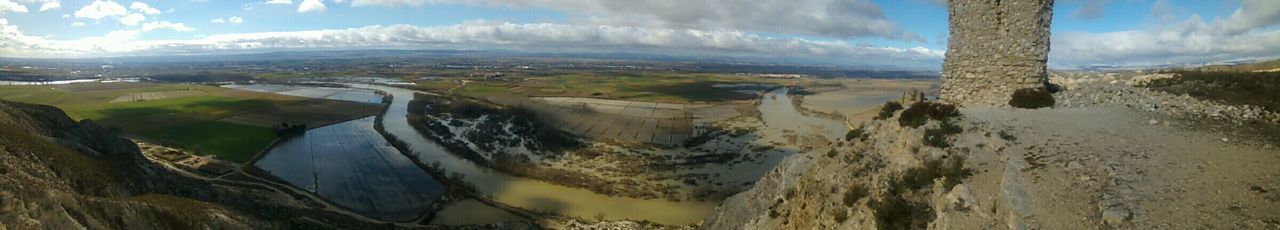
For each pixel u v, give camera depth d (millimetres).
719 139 91875
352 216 50594
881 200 19297
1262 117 20641
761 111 131125
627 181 63562
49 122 45375
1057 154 17906
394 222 51000
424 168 72875
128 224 25891
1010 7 24500
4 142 28234
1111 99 24344
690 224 46562
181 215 29625
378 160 78938
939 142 20375
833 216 21219
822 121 114062
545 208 54844
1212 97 22906
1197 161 16812
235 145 86750
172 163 65312
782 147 85125
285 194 56844
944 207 16641
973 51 25484
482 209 55000
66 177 30578
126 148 50562
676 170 69250
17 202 21531
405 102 159500
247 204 43875
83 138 47125
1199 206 13914
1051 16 24938
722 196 57844
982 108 24047
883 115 25609
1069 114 22422
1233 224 13039
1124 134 19672
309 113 127250
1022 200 15195
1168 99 23234
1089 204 14758
